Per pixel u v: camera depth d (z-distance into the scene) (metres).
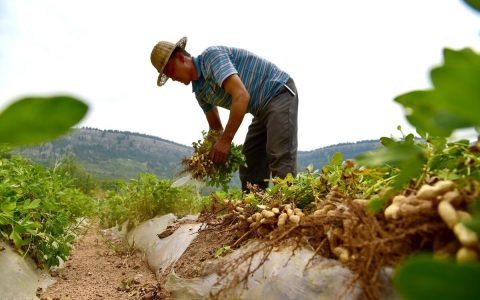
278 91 3.82
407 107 0.81
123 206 5.19
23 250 2.85
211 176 3.96
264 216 2.08
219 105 4.11
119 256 4.02
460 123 0.51
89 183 10.52
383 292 1.25
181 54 3.94
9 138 0.30
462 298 0.46
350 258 1.42
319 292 1.47
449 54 0.57
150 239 4.04
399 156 0.87
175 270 2.50
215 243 2.57
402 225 1.23
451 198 1.09
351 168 1.99
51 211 3.39
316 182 2.28
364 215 1.36
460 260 0.91
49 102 0.29
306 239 1.71
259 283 1.73
